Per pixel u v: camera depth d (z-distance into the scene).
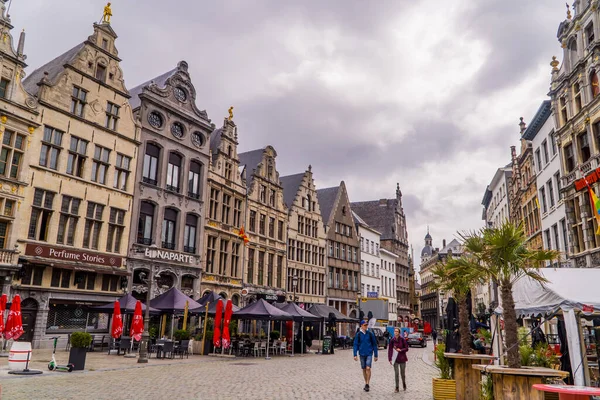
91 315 26.72
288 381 15.42
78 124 26.89
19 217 23.33
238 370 18.50
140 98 31.58
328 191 61.03
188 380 14.80
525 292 12.45
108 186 28.31
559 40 27.78
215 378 15.57
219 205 37.41
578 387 7.18
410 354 34.28
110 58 29.48
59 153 25.81
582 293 10.71
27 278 23.52
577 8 25.72
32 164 24.20
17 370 14.78
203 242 35.12
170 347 22.06
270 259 44.47
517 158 40.62
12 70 23.81
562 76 27.11
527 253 9.50
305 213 51.19
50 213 25.02
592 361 16.09
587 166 24.30
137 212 30.09
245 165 43.28
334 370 19.81
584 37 24.92
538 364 11.48
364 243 64.75
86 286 26.27
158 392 12.20
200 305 26.98
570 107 26.44
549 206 31.55
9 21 23.86
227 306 24.14
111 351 24.34
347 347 40.88
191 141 35.12
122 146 29.61
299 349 31.39
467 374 11.42
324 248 54.22
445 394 11.99
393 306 73.25
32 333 23.44
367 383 13.66
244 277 39.69
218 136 40.28
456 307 19.27
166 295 25.86
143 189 30.69
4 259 22.17
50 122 25.34
